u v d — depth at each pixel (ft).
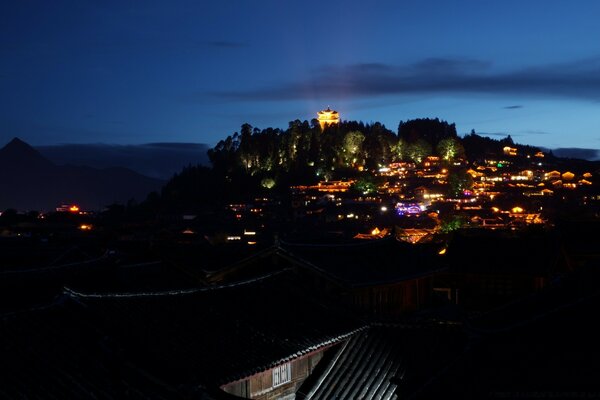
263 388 80.69
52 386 56.90
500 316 75.31
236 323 84.43
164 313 80.12
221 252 159.84
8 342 60.95
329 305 98.89
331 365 89.15
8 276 107.34
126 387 60.75
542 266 177.58
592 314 65.31
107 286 120.37
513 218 605.31
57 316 68.23
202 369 69.77
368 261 130.72
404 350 89.25
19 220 434.30
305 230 483.10
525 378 61.05
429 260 147.74
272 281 102.01
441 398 64.95
